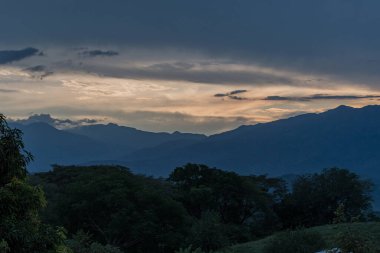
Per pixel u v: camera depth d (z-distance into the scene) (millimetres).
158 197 57312
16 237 12172
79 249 29469
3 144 12828
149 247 56625
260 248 46562
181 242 54219
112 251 31047
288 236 36875
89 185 57812
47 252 12891
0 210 12602
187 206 77875
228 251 43938
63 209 57094
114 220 52938
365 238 15312
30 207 13242
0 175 13109
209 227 44188
